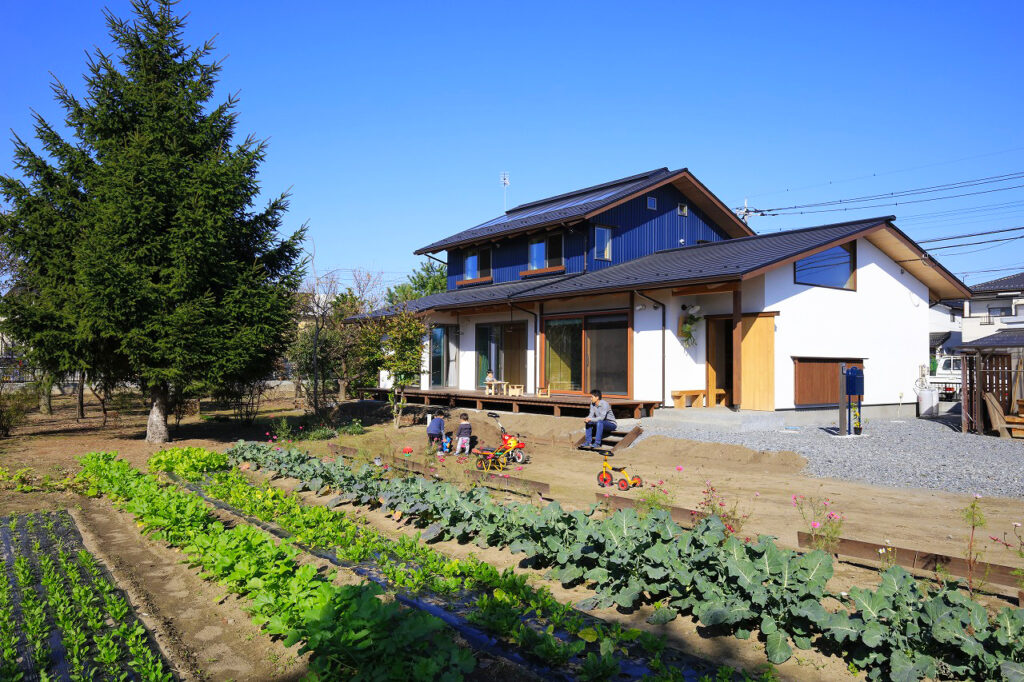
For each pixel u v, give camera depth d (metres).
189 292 14.67
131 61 16.14
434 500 7.45
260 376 16.75
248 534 5.91
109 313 13.51
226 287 15.55
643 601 5.25
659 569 4.95
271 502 8.47
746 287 15.94
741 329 15.75
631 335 16.64
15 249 14.93
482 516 6.89
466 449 13.28
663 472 10.91
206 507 7.50
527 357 19.81
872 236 17.91
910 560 5.55
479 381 22.06
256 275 15.88
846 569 5.78
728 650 4.40
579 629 4.60
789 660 4.24
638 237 20.38
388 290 31.34
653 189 20.75
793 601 4.39
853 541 5.86
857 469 10.42
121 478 9.70
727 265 15.00
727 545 5.02
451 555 6.62
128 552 6.79
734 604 4.54
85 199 15.59
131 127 15.93
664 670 4.00
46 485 10.62
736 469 11.03
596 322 17.77
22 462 13.30
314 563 6.24
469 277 24.11
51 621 4.93
